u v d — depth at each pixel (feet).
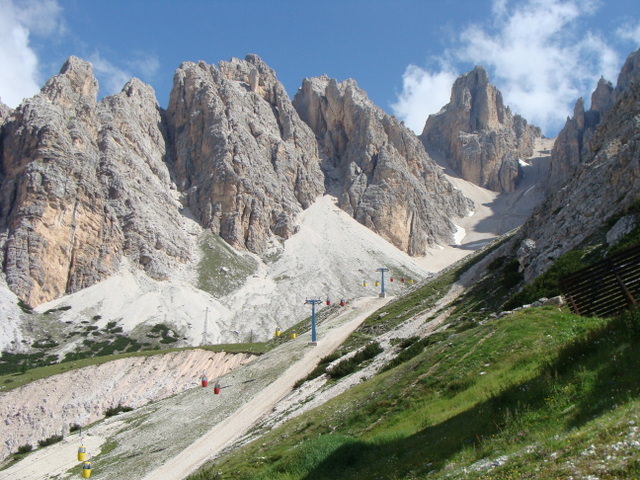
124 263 631.97
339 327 317.22
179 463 184.65
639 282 92.43
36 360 465.88
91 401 329.31
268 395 232.32
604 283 96.84
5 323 508.94
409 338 197.06
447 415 83.20
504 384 82.02
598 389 61.67
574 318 100.78
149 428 241.35
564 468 46.57
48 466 233.76
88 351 485.15
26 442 309.42
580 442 50.47
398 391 109.29
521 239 270.87
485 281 252.62
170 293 607.37
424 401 97.45
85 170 649.61
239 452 139.23
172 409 260.01
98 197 642.63
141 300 582.35
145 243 651.66
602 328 72.84
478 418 71.97
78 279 599.98
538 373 74.74
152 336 522.06
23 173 627.46
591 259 165.48
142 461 202.08
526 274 213.87
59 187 618.03
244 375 276.41
